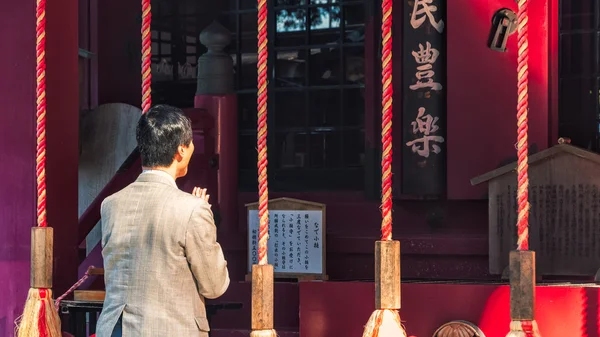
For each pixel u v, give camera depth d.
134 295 3.33
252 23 7.82
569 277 5.95
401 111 6.82
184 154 3.54
